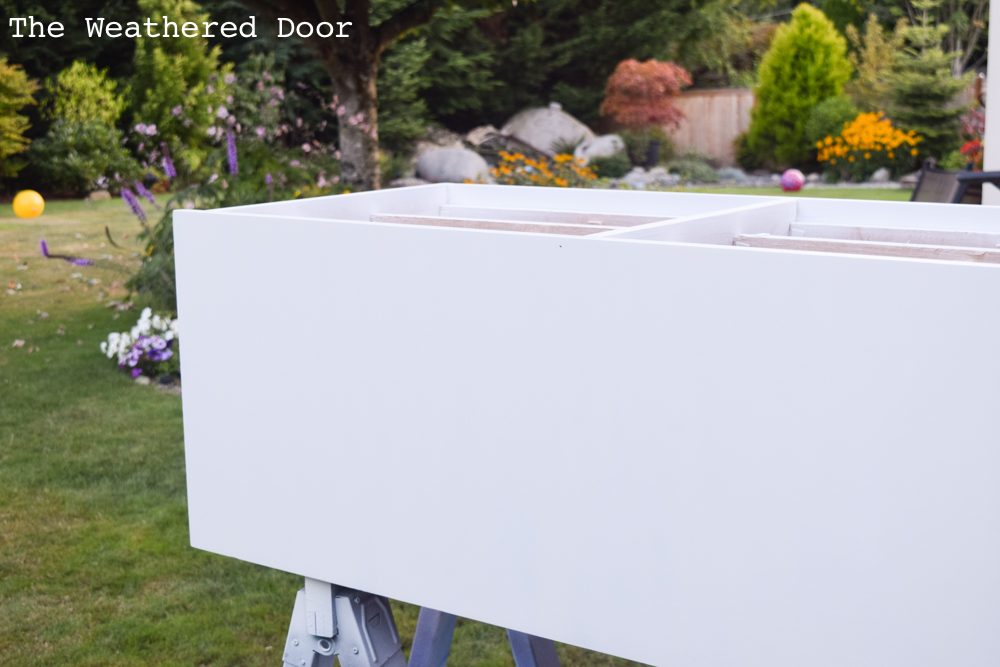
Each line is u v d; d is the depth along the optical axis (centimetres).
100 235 690
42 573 211
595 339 66
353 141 491
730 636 65
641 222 110
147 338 367
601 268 65
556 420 69
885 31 1235
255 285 82
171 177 413
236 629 189
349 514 81
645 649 69
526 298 68
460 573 76
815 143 1133
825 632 62
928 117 1102
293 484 84
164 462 280
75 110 992
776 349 60
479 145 1186
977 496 56
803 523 62
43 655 178
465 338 72
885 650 60
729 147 1246
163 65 1014
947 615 58
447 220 107
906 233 102
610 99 1219
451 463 74
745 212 95
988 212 100
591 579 70
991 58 289
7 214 834
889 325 57
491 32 1280
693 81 1401
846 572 61
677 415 64
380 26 491
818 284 58
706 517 65
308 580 89
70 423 314
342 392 79
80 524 238
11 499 252
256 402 84
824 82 1155
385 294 75
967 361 55
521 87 1303
